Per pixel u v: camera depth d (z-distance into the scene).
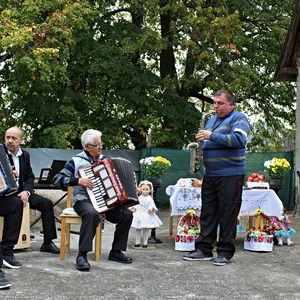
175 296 4.57
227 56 15.20
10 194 5.53
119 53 14.78
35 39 11.67
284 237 7.56
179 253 6.57
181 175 12.91
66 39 12.18
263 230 7.23
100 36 15.38
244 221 9.81
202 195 6.20
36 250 6.58
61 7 12.17
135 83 15.29
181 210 6.85
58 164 7.84
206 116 6.41
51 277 5.15
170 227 7.80
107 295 4.57
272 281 5.19
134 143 17.72
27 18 11.88
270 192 7.19
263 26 16.52
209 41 14.54
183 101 15.92
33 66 11.42
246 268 5.75
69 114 14.52
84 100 14.98
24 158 6.18
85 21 12.95
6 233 5.56
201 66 15.27
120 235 5.95
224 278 5.26
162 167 7.60
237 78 14.70
